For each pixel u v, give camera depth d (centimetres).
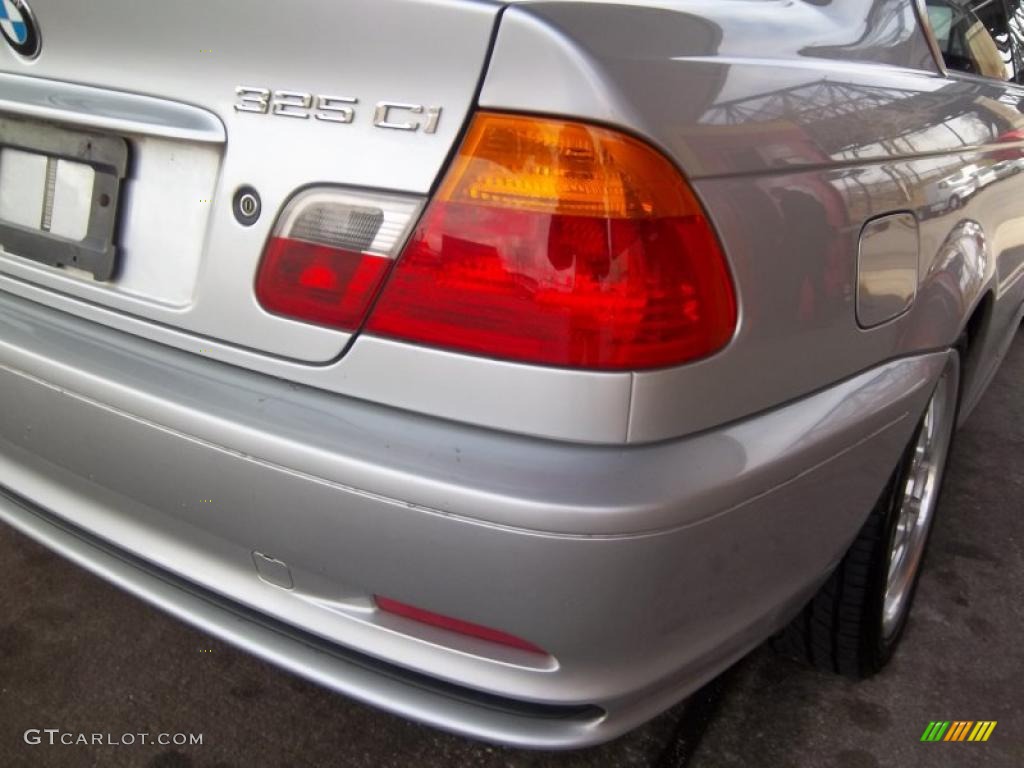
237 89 122
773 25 141
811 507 137
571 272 108
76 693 184
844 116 138
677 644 127
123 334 142
